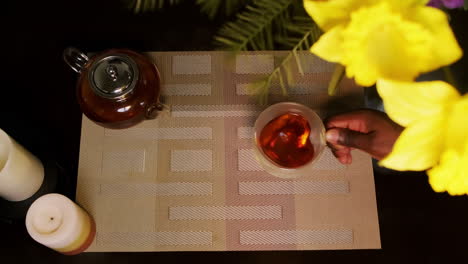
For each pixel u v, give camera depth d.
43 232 0.62
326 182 0.70
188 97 0.73
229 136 0.72
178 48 0.75
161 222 0.69
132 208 0.69
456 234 0.69
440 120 0.42
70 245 0.64
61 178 0.71
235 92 0.73
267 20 0.48
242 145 0.71
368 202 0.69
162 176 0.71
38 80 0.74
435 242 0.68
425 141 0.43
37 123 0.73
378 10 0.41
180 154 0.71
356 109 0.69
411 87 0.41
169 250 0.68
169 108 0.72
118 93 0.61
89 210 0.69
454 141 0.42
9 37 0.76
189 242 0.68
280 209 0.69
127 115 0.64
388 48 0.43
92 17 0.77
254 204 0.69
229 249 0.68
